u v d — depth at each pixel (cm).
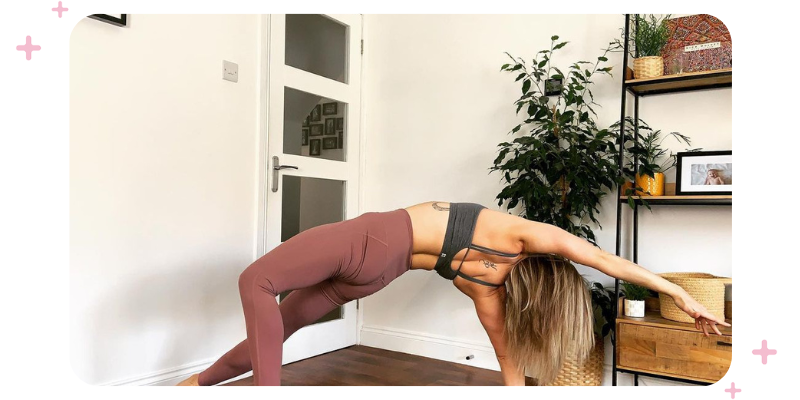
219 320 297
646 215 301
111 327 248
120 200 251
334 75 375
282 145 332
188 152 281
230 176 303
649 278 202
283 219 334
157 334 267
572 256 205
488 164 347
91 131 239
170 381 272
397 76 386
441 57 369
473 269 218
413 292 371
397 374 317
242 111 310
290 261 199
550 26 331
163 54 269
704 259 287
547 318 206
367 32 400
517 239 211
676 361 256
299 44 348
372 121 396
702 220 288
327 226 212
